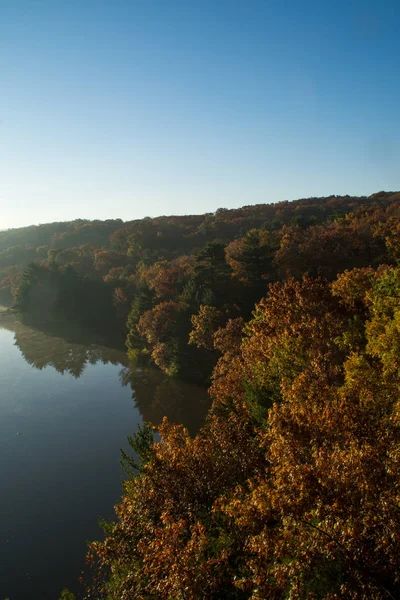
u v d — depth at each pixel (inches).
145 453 759.7
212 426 746.2
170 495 590.2
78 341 3358.8
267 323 1189.7
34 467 1418.6
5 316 4611.2
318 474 409.7
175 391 2155.5
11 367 2635.3
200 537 460.4
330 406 519.8
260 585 401.1
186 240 5487.2
